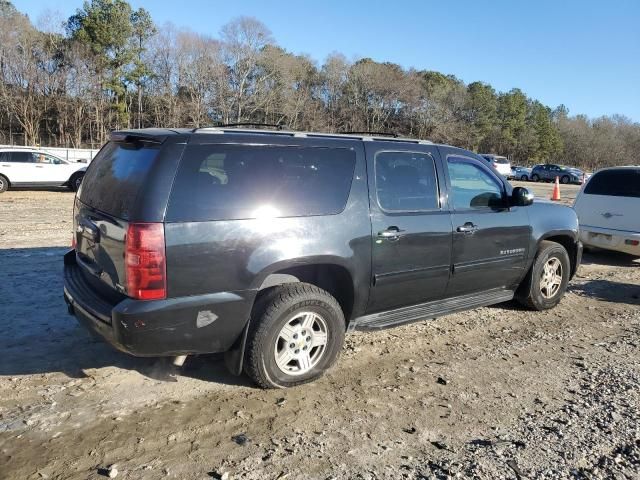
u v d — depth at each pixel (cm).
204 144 357
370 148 439
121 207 349
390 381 420
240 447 322
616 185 941
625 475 307
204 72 6384
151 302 333
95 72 5656
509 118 9138
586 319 605
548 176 4438
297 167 394
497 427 356
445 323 567
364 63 8075
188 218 342
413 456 320
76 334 479
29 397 369
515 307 637
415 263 455
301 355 398
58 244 875
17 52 5341
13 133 5538
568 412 379
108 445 318
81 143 5662
